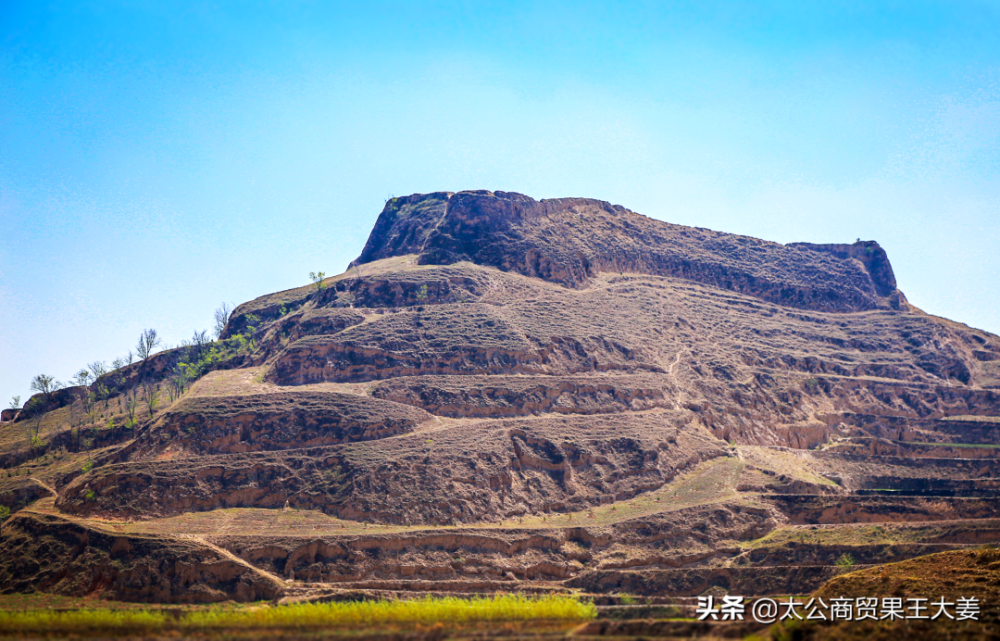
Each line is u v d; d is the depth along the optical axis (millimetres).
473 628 73188
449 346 149250
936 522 116438
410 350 148375
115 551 102625
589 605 84812
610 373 154875
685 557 110938
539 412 140875
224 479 117938
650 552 111688
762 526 119000
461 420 135125
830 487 133625
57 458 148250
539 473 125500
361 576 103312
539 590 102938
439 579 104625
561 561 109375
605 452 130625
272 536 106688
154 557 101375
